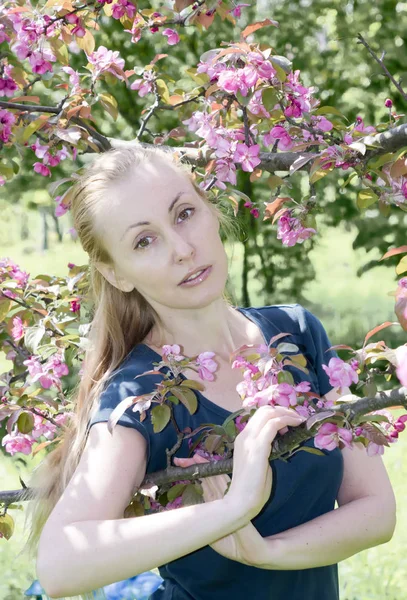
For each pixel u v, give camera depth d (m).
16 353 2.79
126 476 1.55
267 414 1.46
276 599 1.71
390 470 5.98
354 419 1.42
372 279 19.69
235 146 2.23
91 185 1.75
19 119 2.75
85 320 2.79
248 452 1.44
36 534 1.87
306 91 2.25
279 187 2.45
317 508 1.76
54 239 33.62
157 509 1.70
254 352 1.73
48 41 2.62
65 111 2.62
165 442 1.64
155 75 2.83
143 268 1.70
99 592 1.87
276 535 1.65
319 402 1.55
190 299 1.71
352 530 1.69
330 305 16.41
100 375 1.87
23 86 2.71
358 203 2.22
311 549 1.63
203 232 1.71
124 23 2.78
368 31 9.42
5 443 2.51
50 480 1.85
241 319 1.90
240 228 2.40
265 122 2.42
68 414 2.47
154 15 2.74
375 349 1.46
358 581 4.21
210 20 2.62
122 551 1.41
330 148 2.14
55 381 2.58
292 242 2.39
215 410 1.71
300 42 9.84
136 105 9.34
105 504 1.50
